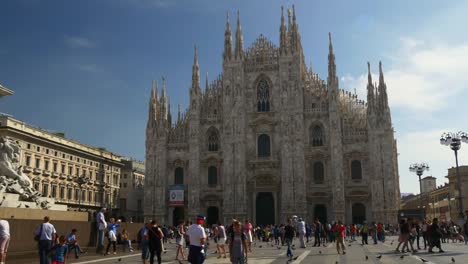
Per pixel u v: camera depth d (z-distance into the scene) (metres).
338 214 92.25
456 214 128.75
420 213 79.75
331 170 95.31
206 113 104.62
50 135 95.38
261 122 100.88
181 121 105.88
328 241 67.19
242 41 104.50
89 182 109.19
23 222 31.27
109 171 120.62
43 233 23.42
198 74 105.00
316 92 100.00
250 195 99.62
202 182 102.00
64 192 98.44
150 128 104.94
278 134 99.94
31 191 37.38
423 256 34.81
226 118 101.12
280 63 100.88
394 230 88.06
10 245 30.03
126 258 35.88
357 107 99.44
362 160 95.19
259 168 99.56
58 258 24.16
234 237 22.88
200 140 103.19
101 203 114.75
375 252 41.12
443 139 62.16
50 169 94.38
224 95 102.31
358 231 91.06
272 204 98.94
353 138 96.06
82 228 38.84
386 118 93.81
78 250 35.12
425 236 43.69
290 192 95.31
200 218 21.52
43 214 35.66
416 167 78.69
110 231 39.59
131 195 130.88
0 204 32.66
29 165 87.31
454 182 131.25
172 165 104.12
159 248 25.69
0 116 82.88
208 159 102.12
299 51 101.81
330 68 98.00
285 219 94.50
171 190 100.69
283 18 103.00
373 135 93.81
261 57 104.06
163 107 105.62
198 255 20.72
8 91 36.72
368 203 93.69
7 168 35.84
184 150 104.19
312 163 97.69
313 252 42.62
